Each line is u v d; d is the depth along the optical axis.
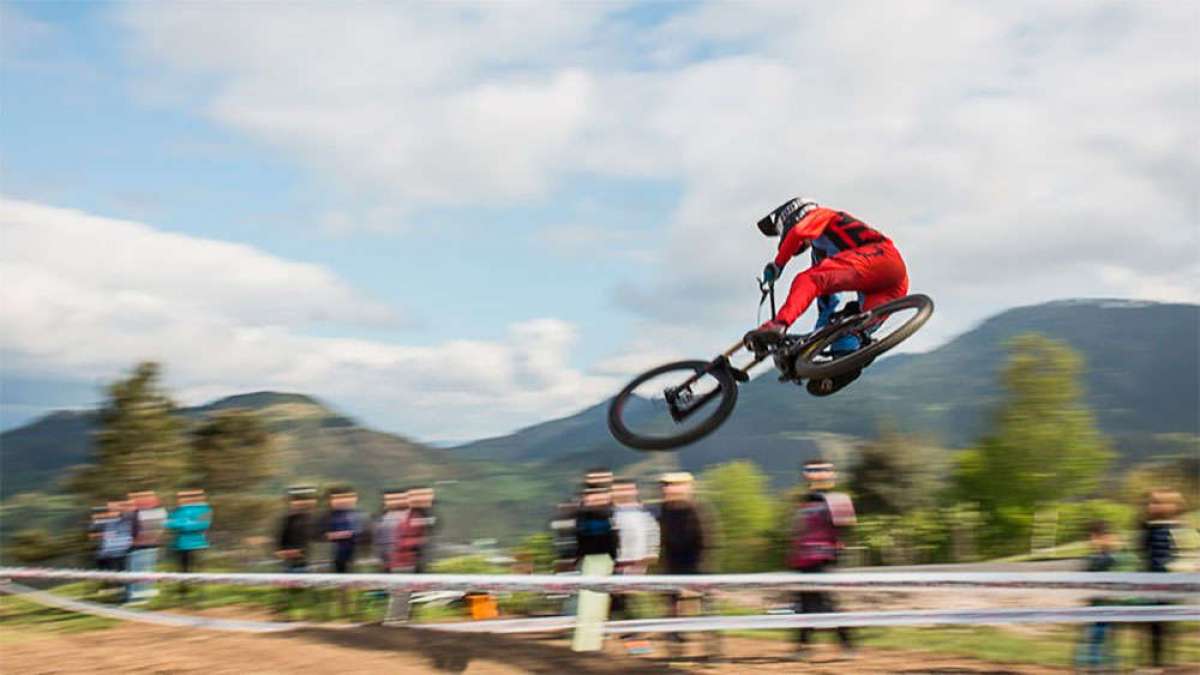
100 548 13.53
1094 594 7.54
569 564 10.05
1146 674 8.20
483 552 14.06
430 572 11.33
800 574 8.77
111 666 8.63
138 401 28.81
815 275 6.26
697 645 9.90
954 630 10.38
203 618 11.99
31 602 14.58
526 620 10.05
